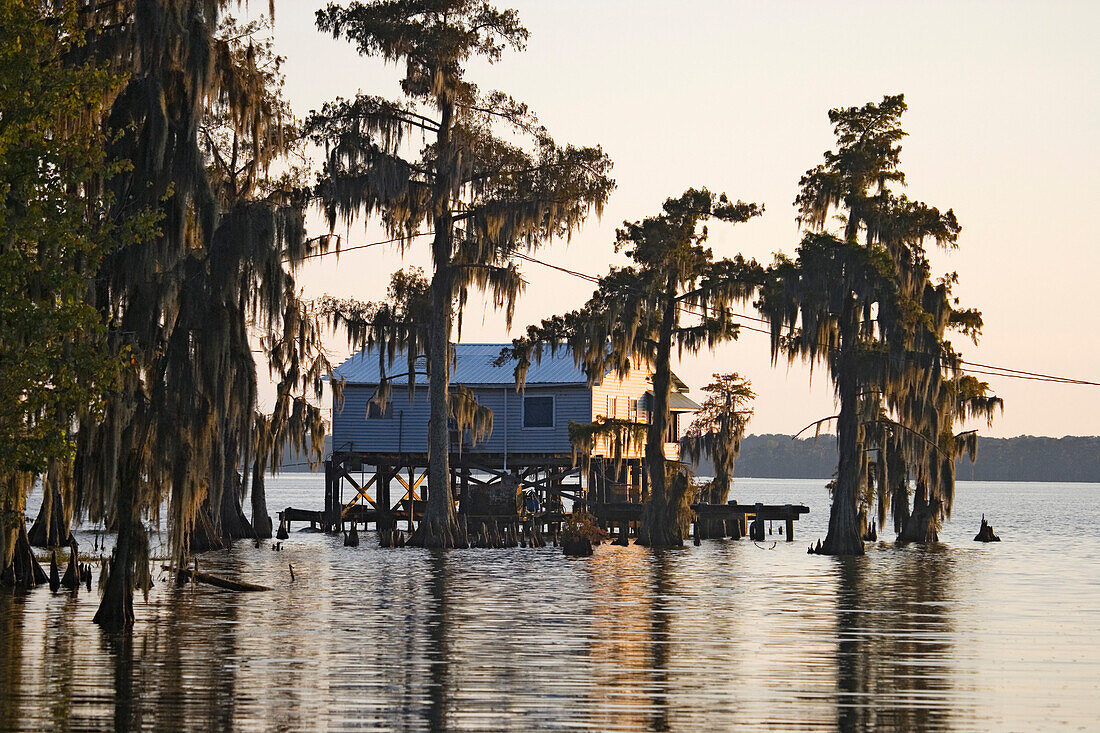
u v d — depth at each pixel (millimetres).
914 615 124125
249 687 81000
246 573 162750
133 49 108875
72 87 86688
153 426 101562
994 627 115125
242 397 106438
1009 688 84438
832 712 76312
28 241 84562
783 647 101625
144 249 101500
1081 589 152125
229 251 105312
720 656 96500
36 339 83688
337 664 90250
